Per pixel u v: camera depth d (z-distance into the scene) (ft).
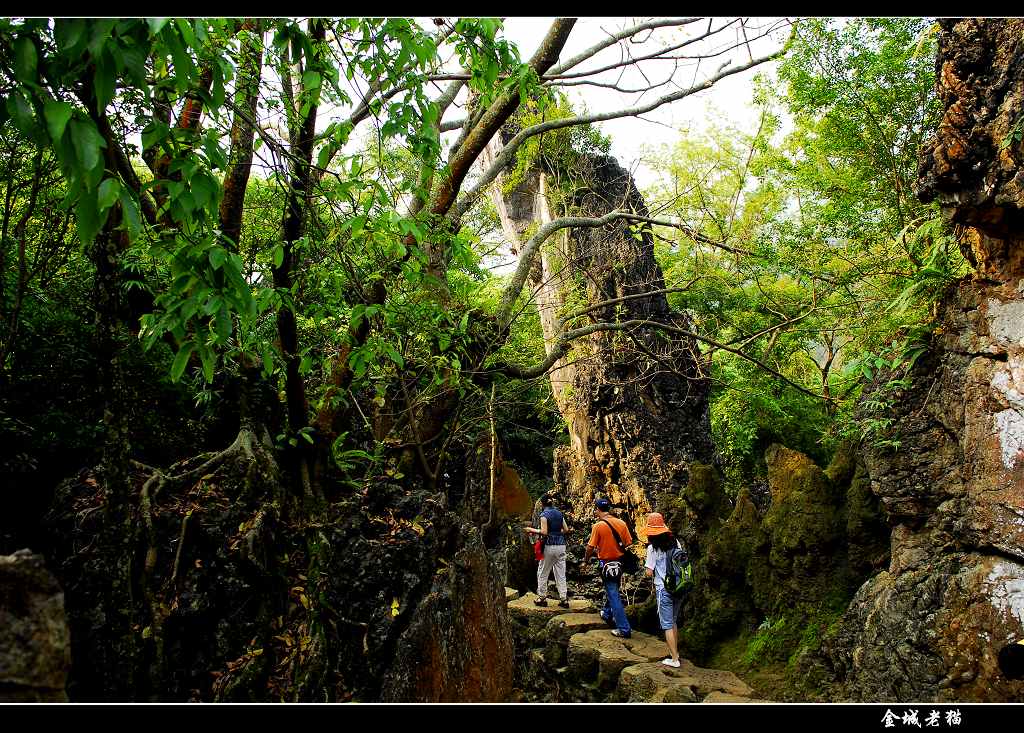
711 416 37.93
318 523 14.97
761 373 32.22
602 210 34.68
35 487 14.93
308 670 12.87
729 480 35.06
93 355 15.21
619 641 24.89
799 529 22.24
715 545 25.03
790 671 20.67
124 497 11.29
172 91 8.83
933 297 18.42
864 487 21.15
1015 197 14.85
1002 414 15.89
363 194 14.11
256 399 16.16
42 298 15.05
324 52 12.39
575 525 36.52
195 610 12.73
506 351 28.02
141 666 11.82
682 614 25.95
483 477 32.71
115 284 11.43
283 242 13.97
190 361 16.55
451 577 14.94
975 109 16.11
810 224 27.35
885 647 17.16
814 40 23.65
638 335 33.91
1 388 13.85
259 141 15.78
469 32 12.63
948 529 17.20
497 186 35.78
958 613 15.66
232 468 15.02
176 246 8.72
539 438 48.49
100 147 6.38
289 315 15.43
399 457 20.77
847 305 22.88
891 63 23.16
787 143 29.19
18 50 6.20
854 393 24.80
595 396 35.06
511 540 32.86
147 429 15.97
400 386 21.65
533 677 26.73
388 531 14.89
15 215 15.25
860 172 26.35
